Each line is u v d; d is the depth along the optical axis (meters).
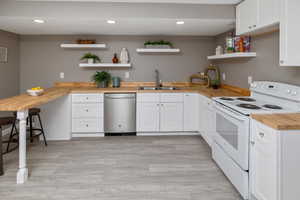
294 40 2.02
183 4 3.36
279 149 1.69
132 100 4.20
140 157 3.24
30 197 2.22
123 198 2.20
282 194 1.70
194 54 4.88
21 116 2.47
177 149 3.57
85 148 3.61
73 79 4.79
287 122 1.75
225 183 2.51
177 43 4.84
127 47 4.79
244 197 2.14
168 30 4.18
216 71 4.56
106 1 3.28
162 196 2.24
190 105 4.25
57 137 4.06
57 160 3.12
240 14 3.14
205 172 2.77
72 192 2.31
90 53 4.75
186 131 4.32
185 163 3.04
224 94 3.54
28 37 4.68
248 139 2.11
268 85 2.72
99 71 4.79
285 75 2.56
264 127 1.87
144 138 4.14
